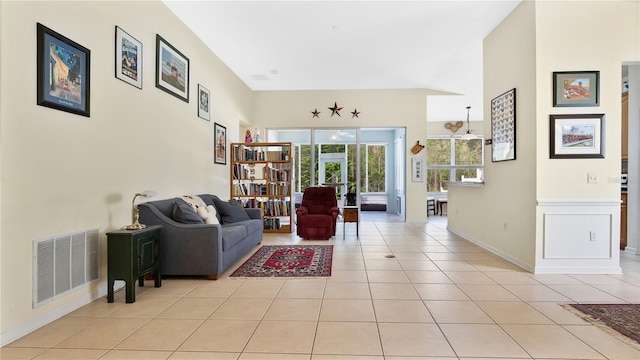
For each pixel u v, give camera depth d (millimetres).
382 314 2398
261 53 5258
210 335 2086
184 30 4227
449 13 3928
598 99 3375
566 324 2229
